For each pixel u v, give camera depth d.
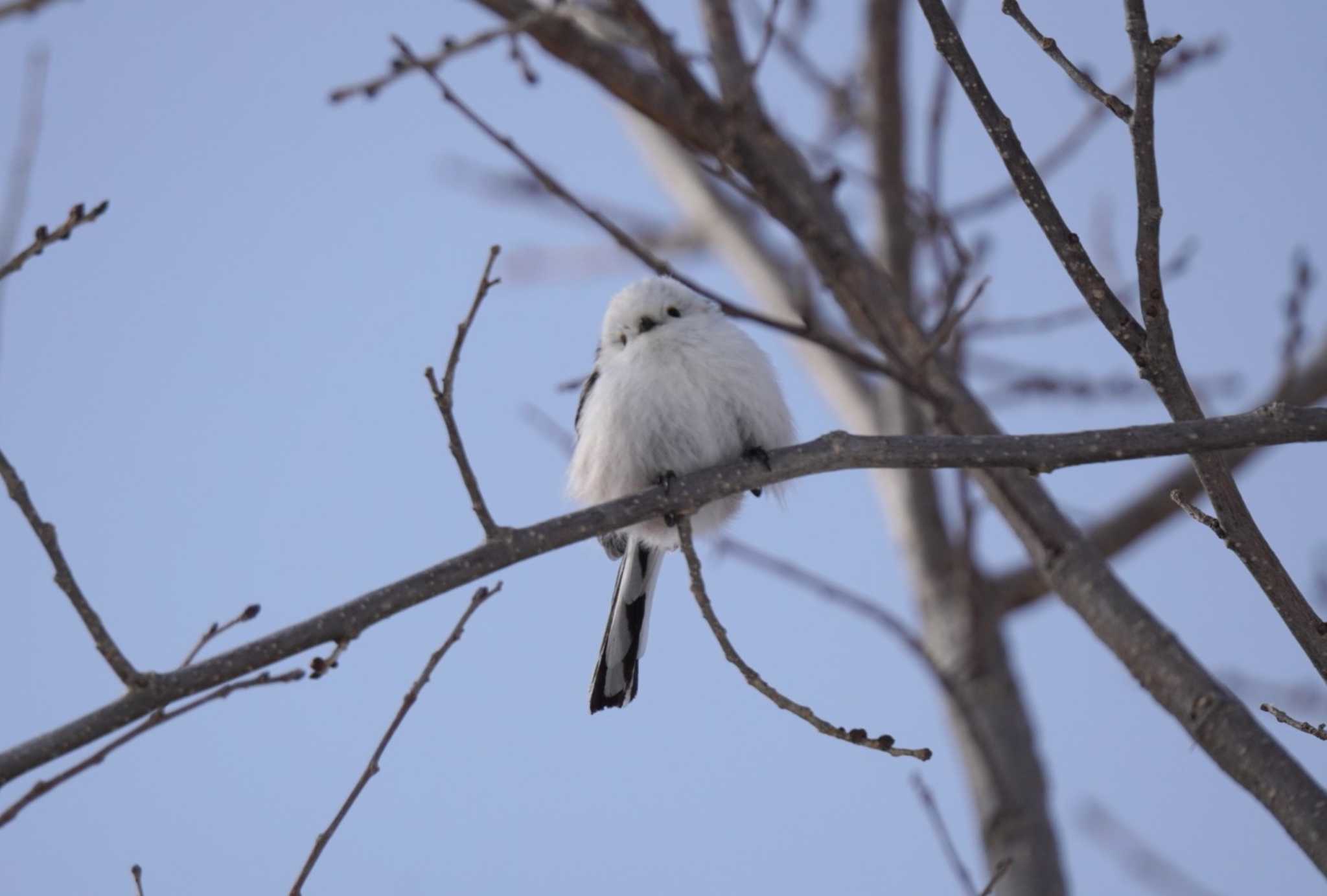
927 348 10.64
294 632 7.18
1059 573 9.84
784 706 7.60
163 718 6.55
